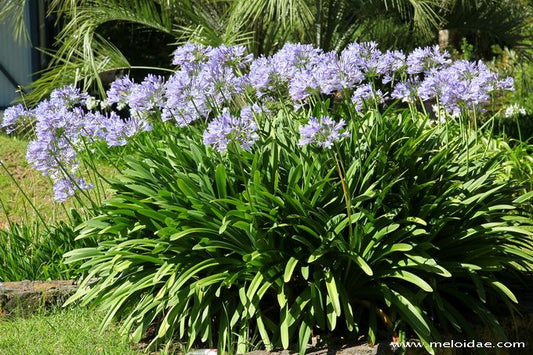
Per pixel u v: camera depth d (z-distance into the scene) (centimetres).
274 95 454
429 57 423
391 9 1023
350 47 421
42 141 441
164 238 404
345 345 383
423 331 372
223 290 406
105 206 480
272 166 406
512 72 1226
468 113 427
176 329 425
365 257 390
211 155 433
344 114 458
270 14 859
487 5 1099
